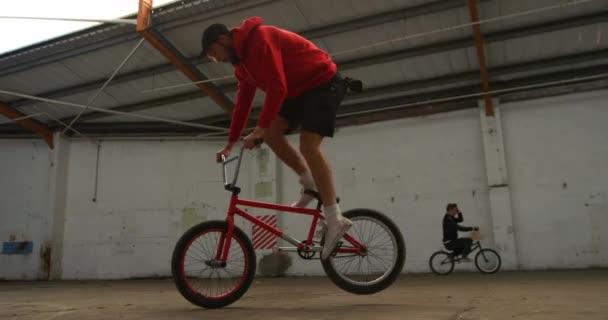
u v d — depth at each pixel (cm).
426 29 607
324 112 200
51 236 851
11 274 852
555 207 682
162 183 893
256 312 190
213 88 738
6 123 901
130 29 609
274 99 190
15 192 889
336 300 259
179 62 650
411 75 723
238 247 227
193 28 600
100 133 916
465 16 579
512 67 692
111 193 891
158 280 805
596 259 650
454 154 754
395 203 776
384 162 796
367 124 820
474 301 242
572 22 588
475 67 700
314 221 228
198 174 895
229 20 584
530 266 678
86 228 877
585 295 282
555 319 155
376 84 750
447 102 769
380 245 230
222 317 173
